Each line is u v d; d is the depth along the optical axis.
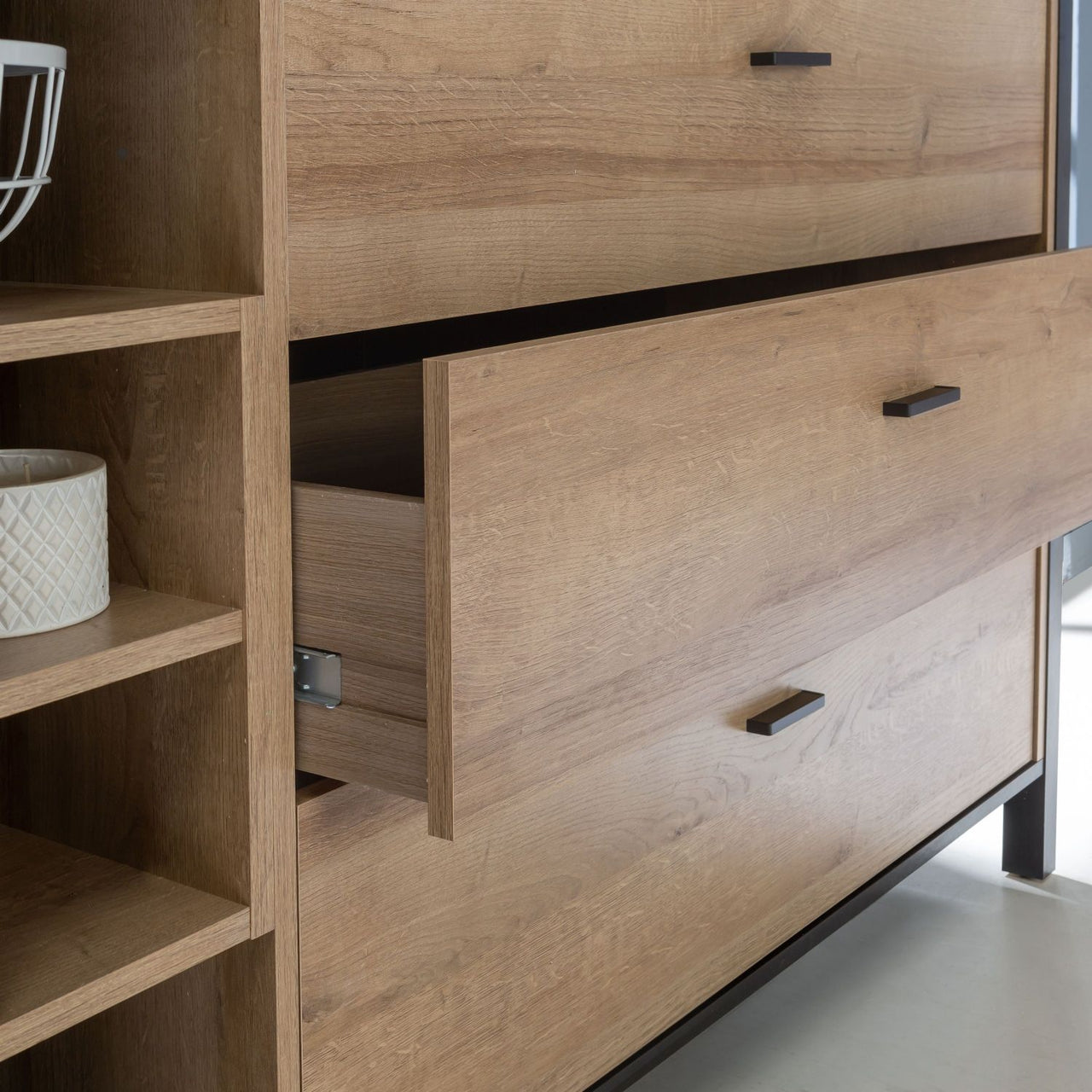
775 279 1.42
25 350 0.63
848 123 1.18
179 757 0.80
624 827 1.03
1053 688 1.63
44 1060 0.95
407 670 0.73
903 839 1.39
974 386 1.12
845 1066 1.29
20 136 0.83
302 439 1.01
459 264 0.84
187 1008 0.85
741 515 0.88
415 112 0.80
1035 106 1.46
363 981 0.86
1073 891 1.64
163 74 0.75
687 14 0.99
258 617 0.76
